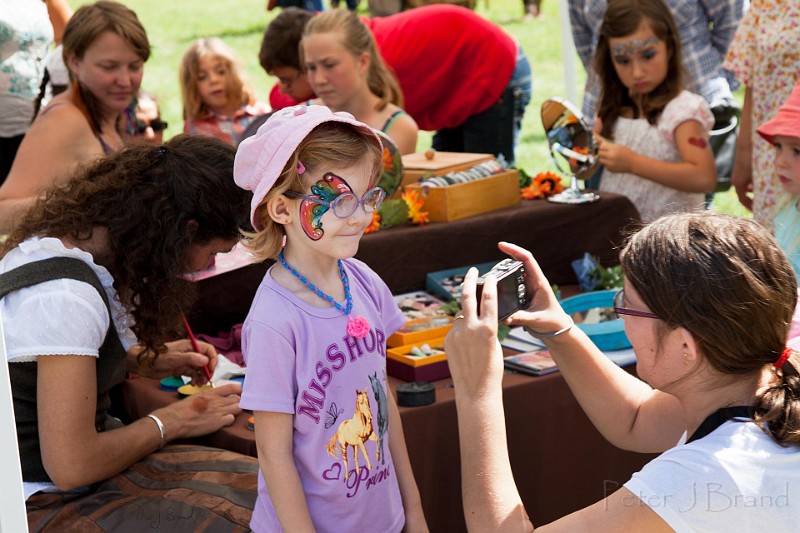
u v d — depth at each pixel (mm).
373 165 1541
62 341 1708
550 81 9195
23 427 1799
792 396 1305
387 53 4062
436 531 2053
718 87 3887
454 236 2727
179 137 1854
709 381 1352
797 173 2434
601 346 2240
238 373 2279
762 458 1265
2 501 1257
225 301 2494
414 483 1713
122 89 2879
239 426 2041
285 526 1495
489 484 1378
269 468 1504
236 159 1533
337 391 1551
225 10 13688
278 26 3699
